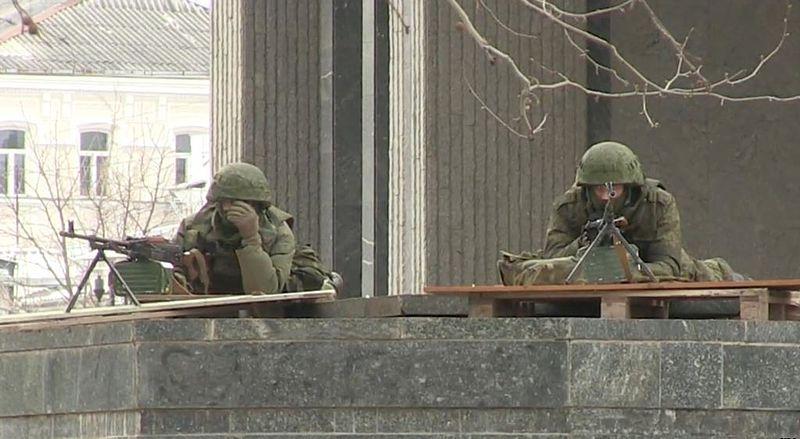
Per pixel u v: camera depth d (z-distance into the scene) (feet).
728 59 274.36
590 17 256.93
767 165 274.98
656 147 270.26
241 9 261.44
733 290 147.64
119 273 161.48
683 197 271.69
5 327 153.69
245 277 186.19
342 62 260.01
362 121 260.01
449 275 240.32
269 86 260.62
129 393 142.10
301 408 140.97
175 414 141.38
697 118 272.31
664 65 269.85
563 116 246.06
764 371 142.20
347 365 140.87
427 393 140.56
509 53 244.63
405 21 245.86
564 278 163.32
